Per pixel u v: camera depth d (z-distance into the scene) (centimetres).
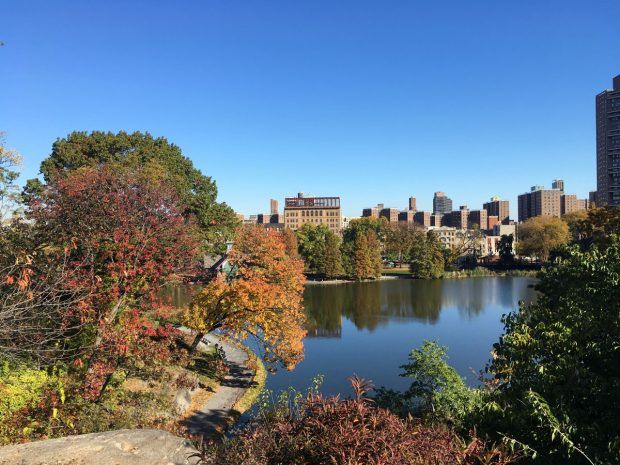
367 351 3284
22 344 1052
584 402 725
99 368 1240
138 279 1509
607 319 808
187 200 3491
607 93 9925
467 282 8206
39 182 3722
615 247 1027
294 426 448
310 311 5147
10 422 1009
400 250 11388
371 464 352
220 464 439
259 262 2553
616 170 9744
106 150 3822
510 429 704
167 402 1680
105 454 564
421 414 1185
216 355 2642
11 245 1246
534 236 9869
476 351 3281
